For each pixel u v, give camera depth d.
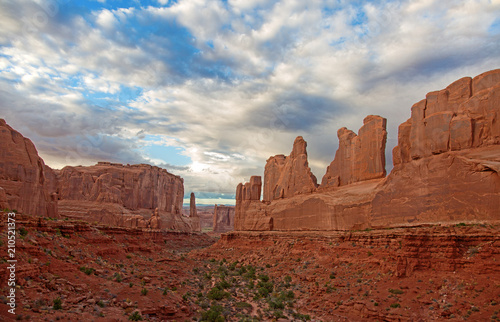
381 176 55.12
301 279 50.62
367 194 54.34
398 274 38.31
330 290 42.50
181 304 34.59
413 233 39.91
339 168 64.50
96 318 25.83
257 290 50.34
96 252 43.62
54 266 31.83
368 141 58.06
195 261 71.81
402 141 49.50
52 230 40.56
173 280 45.56
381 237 46.72
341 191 61.28
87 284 31.55
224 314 36.88
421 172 45.50
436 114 45.03
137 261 50.47
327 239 58.06
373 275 41.78
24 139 51.41
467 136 41.53
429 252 37.59
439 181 42.94
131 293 32.62
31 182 50.38
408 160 48.75
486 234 34.78
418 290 34.84
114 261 45.38
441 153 43.91
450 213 41.06
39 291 26.86
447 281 34.16
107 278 35.38
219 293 44.19
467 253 35.22
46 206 53.06
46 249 34.50
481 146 40.41
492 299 30.08
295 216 71.69
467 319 29.28
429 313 31.61
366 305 35.56
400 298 35.00
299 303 42.69
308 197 68.44
